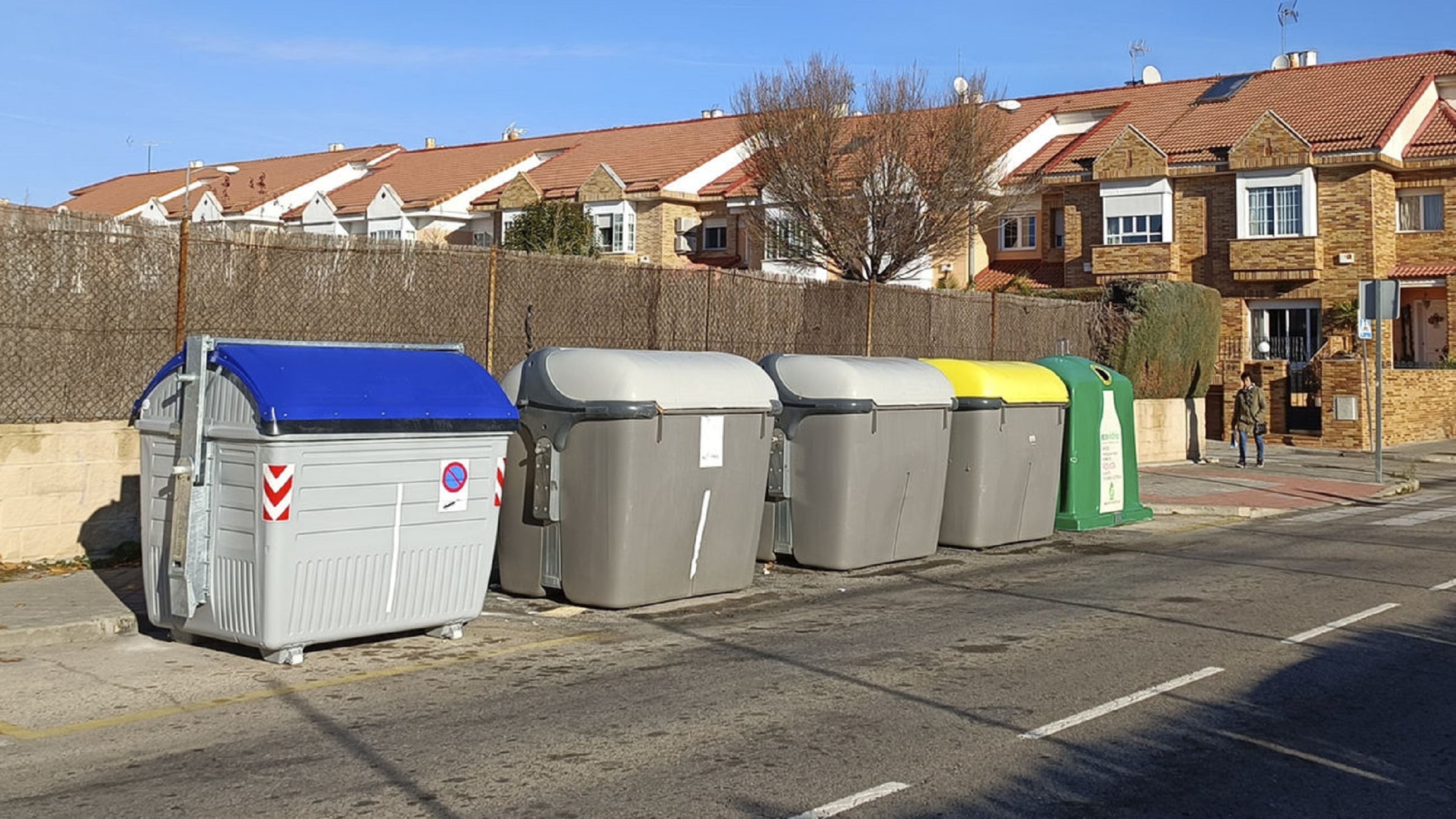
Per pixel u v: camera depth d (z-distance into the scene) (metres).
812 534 12.19
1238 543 14.73
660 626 9.66
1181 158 38.47
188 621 8.31
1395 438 31.47
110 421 11.07
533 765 6.19
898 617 10.10
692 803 5.64
